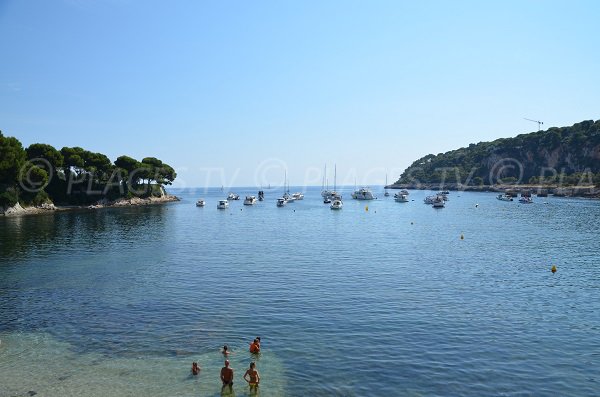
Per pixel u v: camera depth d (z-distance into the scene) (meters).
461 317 30.64
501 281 41.25
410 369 22.67
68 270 47.31
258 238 74.25
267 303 34.09
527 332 27.81
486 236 75.06
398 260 52.25
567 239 70.19
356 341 26.33
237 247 63.53
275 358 24.12
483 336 27.09
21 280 42.66
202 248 62.69
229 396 20.25
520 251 58.88
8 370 23.11
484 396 19.97
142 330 28.59
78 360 24.23
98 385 21.41
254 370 20.84
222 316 31.14
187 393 20.59
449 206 161.00
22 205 123.56
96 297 36.41
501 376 21.88
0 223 98.06
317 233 81.44
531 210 134.12
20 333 28.34
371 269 46.78
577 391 20.45
